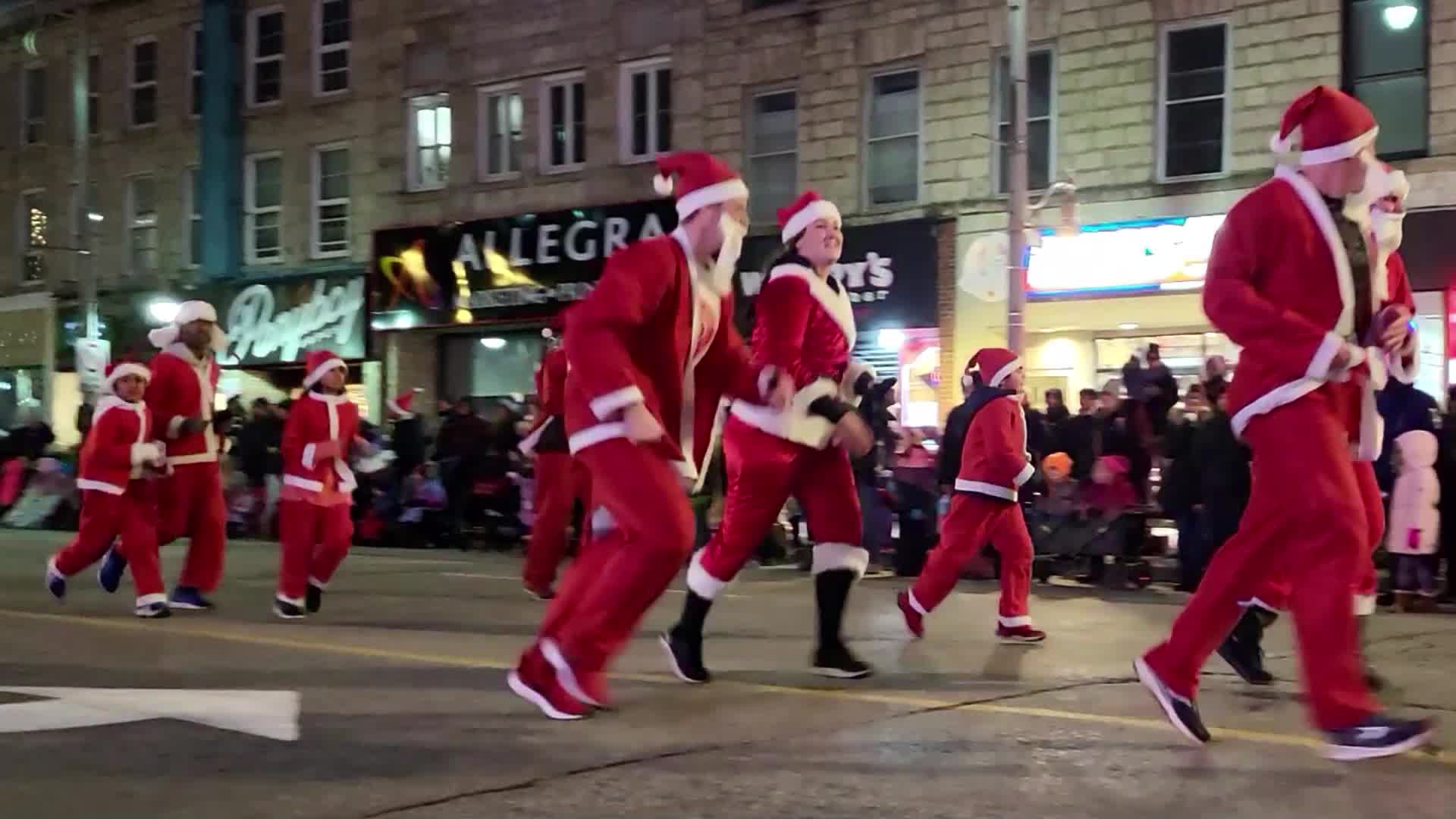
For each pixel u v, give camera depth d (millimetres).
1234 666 6523
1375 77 16656
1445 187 16125
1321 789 4613
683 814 4332
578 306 5246
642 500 5227
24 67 31078
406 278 24703
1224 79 17578
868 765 4949
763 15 21156
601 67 22938
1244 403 4891
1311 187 4910
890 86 20141
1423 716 5902
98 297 29094
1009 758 5051
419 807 4398
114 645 7980
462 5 24562
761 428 6457
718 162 5551
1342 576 4727
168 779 4762
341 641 8258
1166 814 4316
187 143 28391
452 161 24656
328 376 9570
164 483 9633
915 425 19547
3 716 5812
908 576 13867
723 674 6930
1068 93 18562
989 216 19031
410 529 17672
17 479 22562
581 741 5324
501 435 17219
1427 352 16234
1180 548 12500
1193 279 17469
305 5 26516
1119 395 14617
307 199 26484
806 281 6387
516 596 11039
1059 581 13516
